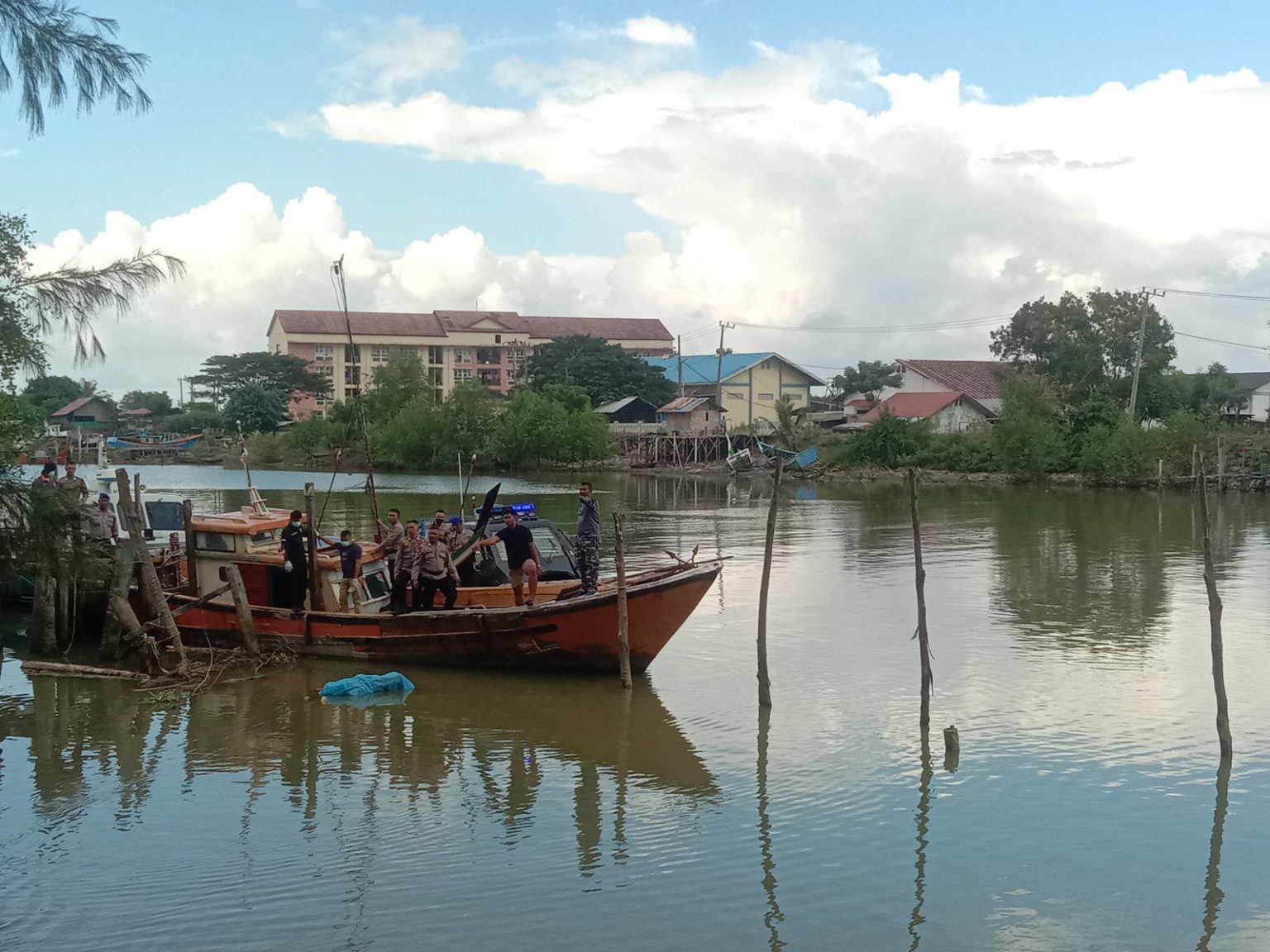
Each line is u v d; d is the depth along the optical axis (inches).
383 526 828.0
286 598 709.3
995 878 381.7
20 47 388.5
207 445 3814.0
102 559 547.2
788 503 1946.4
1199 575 1029.8
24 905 362.3
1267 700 593.0
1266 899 367.2
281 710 585.9
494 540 676.1
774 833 420.5
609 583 678.5
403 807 449.7
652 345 4980.3
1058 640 742.5
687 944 338.6
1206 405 2871.6
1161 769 488.1
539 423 3191.4
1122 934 346.0
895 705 588.7
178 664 659.4
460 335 4690.0
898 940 341.1
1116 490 2256.4
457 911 358.9
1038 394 2576.3
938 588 964.6
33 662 642.8
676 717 568.4
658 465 3255.4
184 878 382.3
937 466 2719.0
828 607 869.8
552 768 495.5
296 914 356.2
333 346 4586.6
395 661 664.4
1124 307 3006.9
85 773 491.2
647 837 416.8
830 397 4045.3
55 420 4082.2
